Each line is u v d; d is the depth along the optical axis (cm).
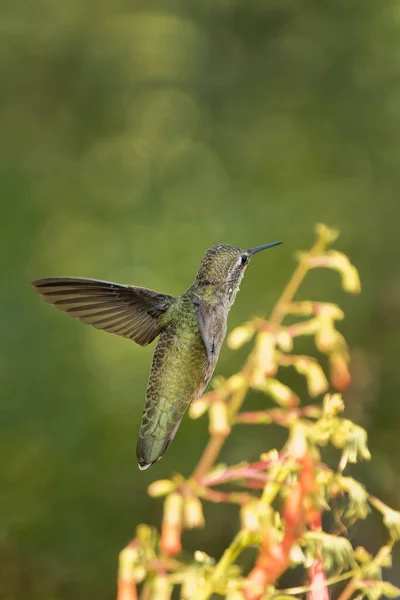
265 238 1286
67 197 1355
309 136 1374
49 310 1211
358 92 1376
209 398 614
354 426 550
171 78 1463
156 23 1470
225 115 1424
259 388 600
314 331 617
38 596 1168
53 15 1474
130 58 1476
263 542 545
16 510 1164
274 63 1432
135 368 1194
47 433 1167
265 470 593
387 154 1345
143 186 1366
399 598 604
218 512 1238
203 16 1478
